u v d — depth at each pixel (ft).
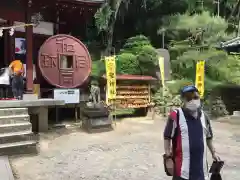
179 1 82.94
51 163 25.71
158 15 83.20
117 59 56.85
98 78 49.96
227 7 92.94
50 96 44.91
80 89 46.06
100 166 24.85
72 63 45.65
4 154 27.45
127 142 33.86
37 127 36.58
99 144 32.76
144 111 53.42
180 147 12.50
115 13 71.67
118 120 48.65
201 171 12.47
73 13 51.21
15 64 39.86
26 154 28.32
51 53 43.98
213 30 71.72
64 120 44.73
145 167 24.53
